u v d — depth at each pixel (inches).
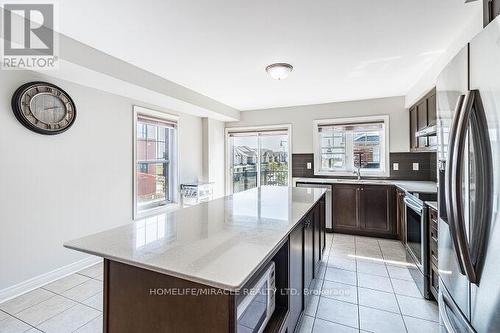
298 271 71.0
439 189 55.1
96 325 76.8
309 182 176.9
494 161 35.5
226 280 36.1
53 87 104.4
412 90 150.2
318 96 172.9
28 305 87.3
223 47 98.0
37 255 100.5
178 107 166.1
